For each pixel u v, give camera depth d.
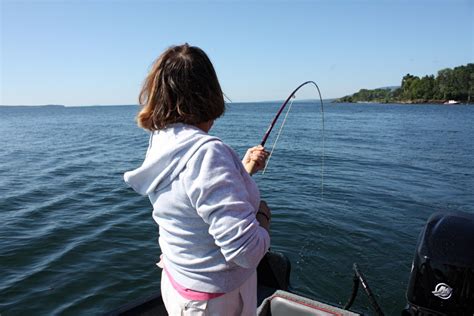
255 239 1.08
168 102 1.20
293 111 80.38
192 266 1.19
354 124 38.19
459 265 2.19
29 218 7.89
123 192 10.02
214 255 1.18
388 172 12.50
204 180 1.08
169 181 1.16
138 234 6.93
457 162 14.59
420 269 2.30
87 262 5.82
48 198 9.53
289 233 6.69
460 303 2.20
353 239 6.39
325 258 5.72
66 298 4.89
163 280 1.33
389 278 5.14
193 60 1.21
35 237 6.79
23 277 5.37
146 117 1.25
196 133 1.17
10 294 4.96
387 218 7.43
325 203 8.57
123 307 2.35
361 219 7.38
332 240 6.36
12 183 11.48
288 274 2.88
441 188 10.05
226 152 1.15
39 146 22.34
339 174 12.20
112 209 8.48
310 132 29.33
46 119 66.44
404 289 4.87
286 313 2.53
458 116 51.12
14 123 52.38
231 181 1.10
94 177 12.32
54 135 30.59
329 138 24.61
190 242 1.18
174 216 1.18
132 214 8.07
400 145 20.39
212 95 1.23
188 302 1.21
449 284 2.21
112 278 5.36
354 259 5.68
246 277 1.25
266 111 89.50
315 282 5.07
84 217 7.92
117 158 16.89
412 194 9.38
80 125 45.28
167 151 1.15
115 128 38.88
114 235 6.87
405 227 6.93
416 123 38.62
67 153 18.84
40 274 5.45
